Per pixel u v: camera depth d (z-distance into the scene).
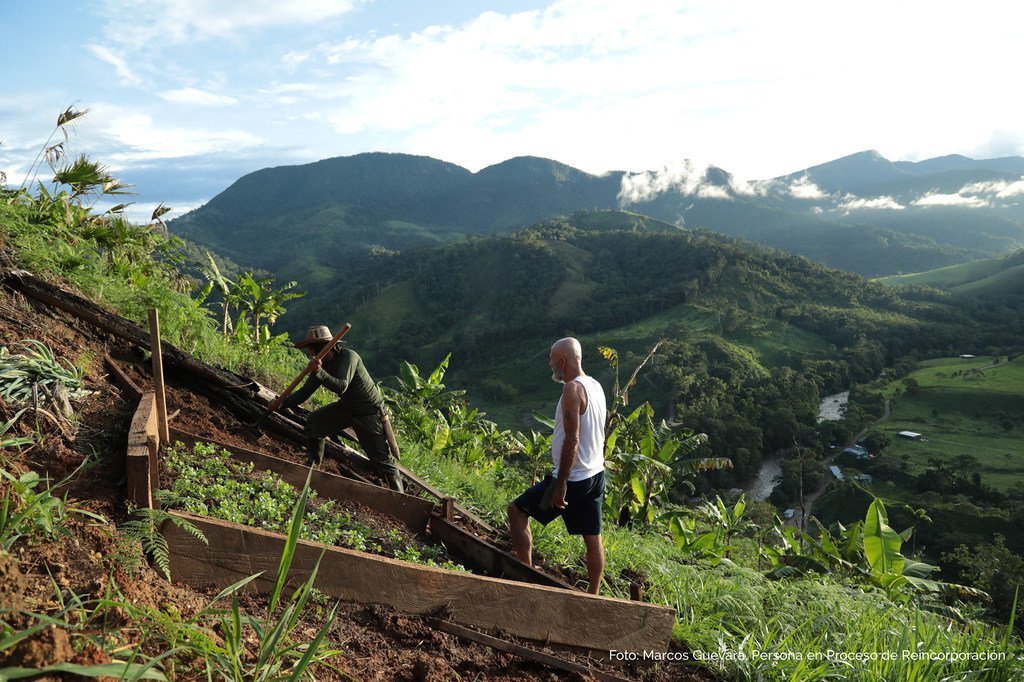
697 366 160.62
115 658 1.94
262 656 2.05
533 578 4.09
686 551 7.45
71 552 2.35
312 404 8.62
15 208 6.28
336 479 4.79
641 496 9.23
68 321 5.10
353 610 3.04
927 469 111.06
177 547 2.84
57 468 3.22
